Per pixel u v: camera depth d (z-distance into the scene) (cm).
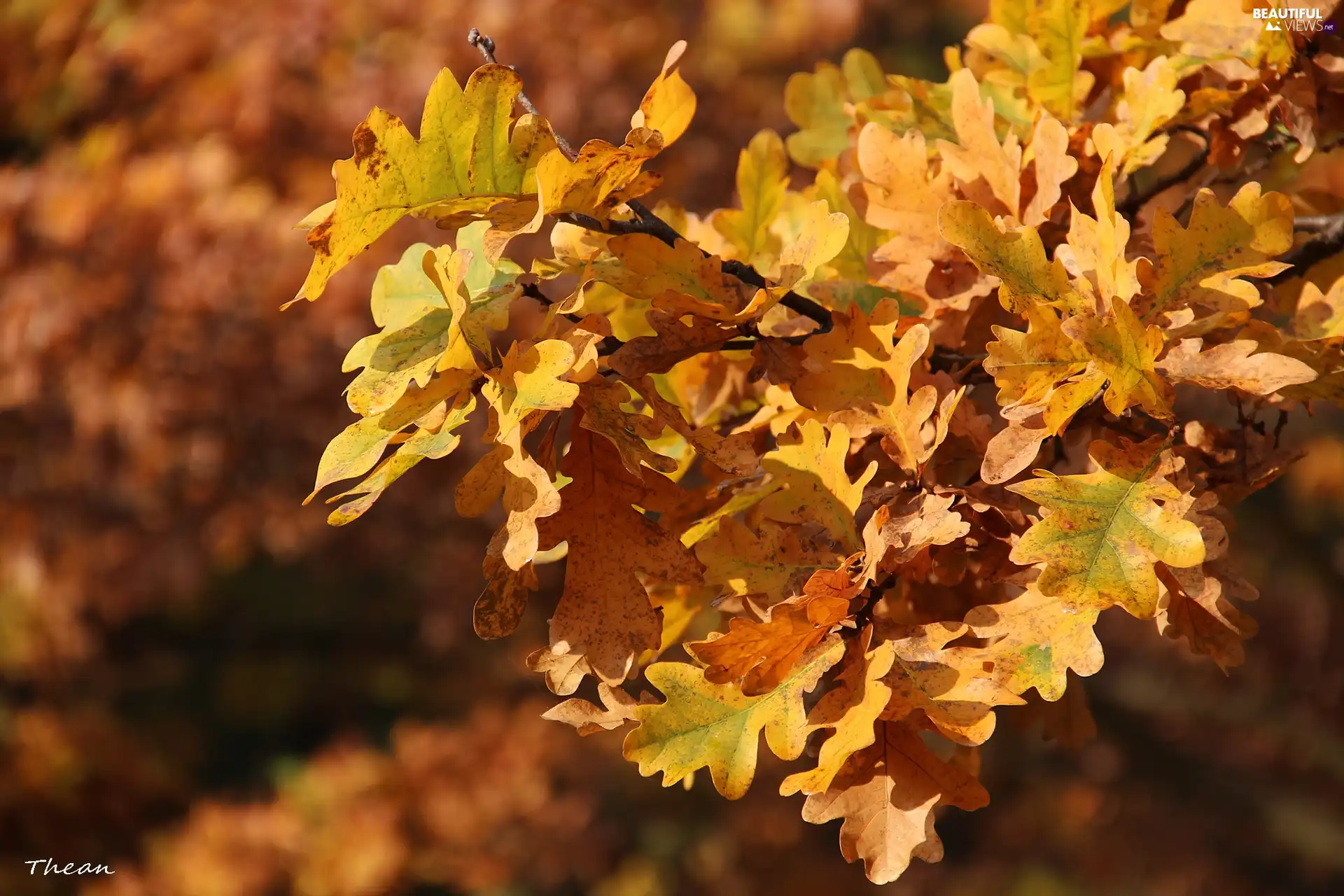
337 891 646
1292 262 156
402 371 117
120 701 866
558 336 116
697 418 158
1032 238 121
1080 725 158
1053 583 106
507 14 629
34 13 657
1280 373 115
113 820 723
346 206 115
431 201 120
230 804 748
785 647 112
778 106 741
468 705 909
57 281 564
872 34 903
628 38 680
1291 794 981
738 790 108
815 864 823
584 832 759
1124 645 953
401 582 936
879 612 144
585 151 116
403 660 942
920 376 132
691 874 791
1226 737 980
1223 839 946
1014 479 123
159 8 656
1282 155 190
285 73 626
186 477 608
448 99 118
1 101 666
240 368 571
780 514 124
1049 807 962
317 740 914
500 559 117
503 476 115
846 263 164
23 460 607
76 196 569
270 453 598
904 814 110
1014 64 175
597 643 118
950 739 107
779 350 131
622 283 125
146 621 909
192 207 571
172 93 651
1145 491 111
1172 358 120
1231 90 158
